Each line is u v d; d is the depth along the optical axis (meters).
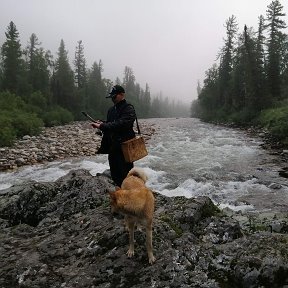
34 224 7.50
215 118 55.00
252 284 4.36
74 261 5.10
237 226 5.93
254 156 19.09
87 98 83.00
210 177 14.38
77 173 9.05
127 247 5.09
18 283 4.73
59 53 77.69
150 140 27.47
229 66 61.88
